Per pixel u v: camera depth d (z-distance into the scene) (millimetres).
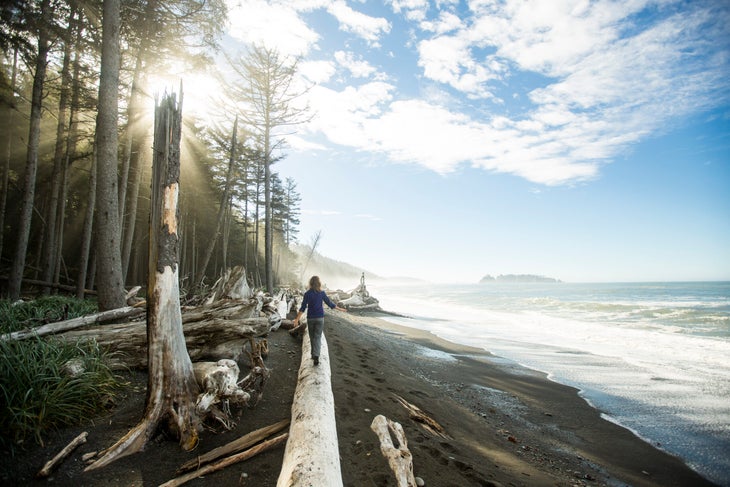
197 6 11016
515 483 3996
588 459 5398
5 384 3398
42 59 10500
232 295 7223
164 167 4062
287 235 47094
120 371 5016
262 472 3324
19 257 9844
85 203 21672
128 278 24453
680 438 6180
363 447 3955
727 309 23844
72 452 3244
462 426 5617
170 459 3402
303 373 5512
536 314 25641
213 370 4188
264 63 18344
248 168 26297
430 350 12758
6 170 13852
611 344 13969
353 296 26703
